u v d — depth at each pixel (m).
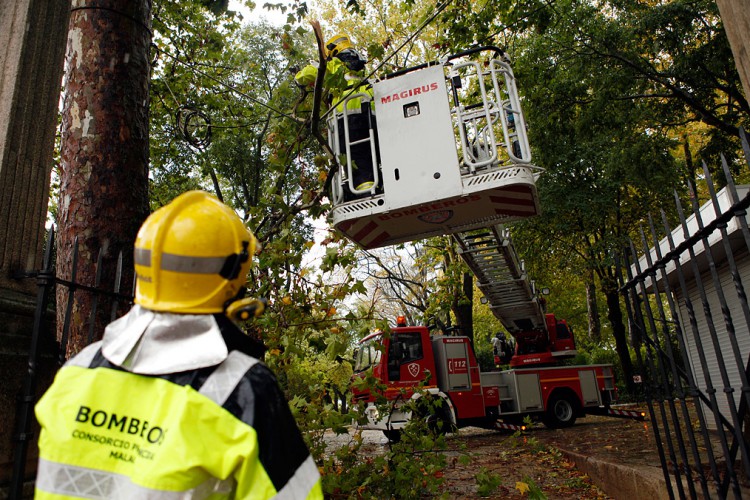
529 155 5.05
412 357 13.09
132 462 1.33
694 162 16.48
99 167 4.18
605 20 12.55
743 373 2.75
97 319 3.92
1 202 3.23
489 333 32.00
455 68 5.30
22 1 3.61
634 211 17.80
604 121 13.54
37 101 3.57
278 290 4.99
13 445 2.94
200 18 11.11
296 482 1.33
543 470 8.55
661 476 5.30
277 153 5.45
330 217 5.59
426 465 5.34
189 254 1.48
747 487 4.61
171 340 1.44
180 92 11.26
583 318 29.98
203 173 15.23
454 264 11.30
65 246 4.09
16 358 3.04
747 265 6.46
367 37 16.62
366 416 5.42
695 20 11.92
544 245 18.53
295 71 6.07
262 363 1.47
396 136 5.20
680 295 8.88
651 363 4.03
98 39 4.38
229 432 1.32
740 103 12.29
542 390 15.07
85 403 1.40
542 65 13.15
